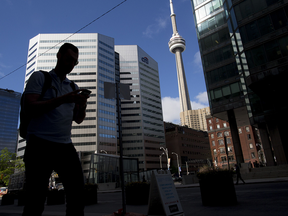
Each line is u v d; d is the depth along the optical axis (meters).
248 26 27.39
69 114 2.09
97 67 97.12
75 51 2.20
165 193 4.25
